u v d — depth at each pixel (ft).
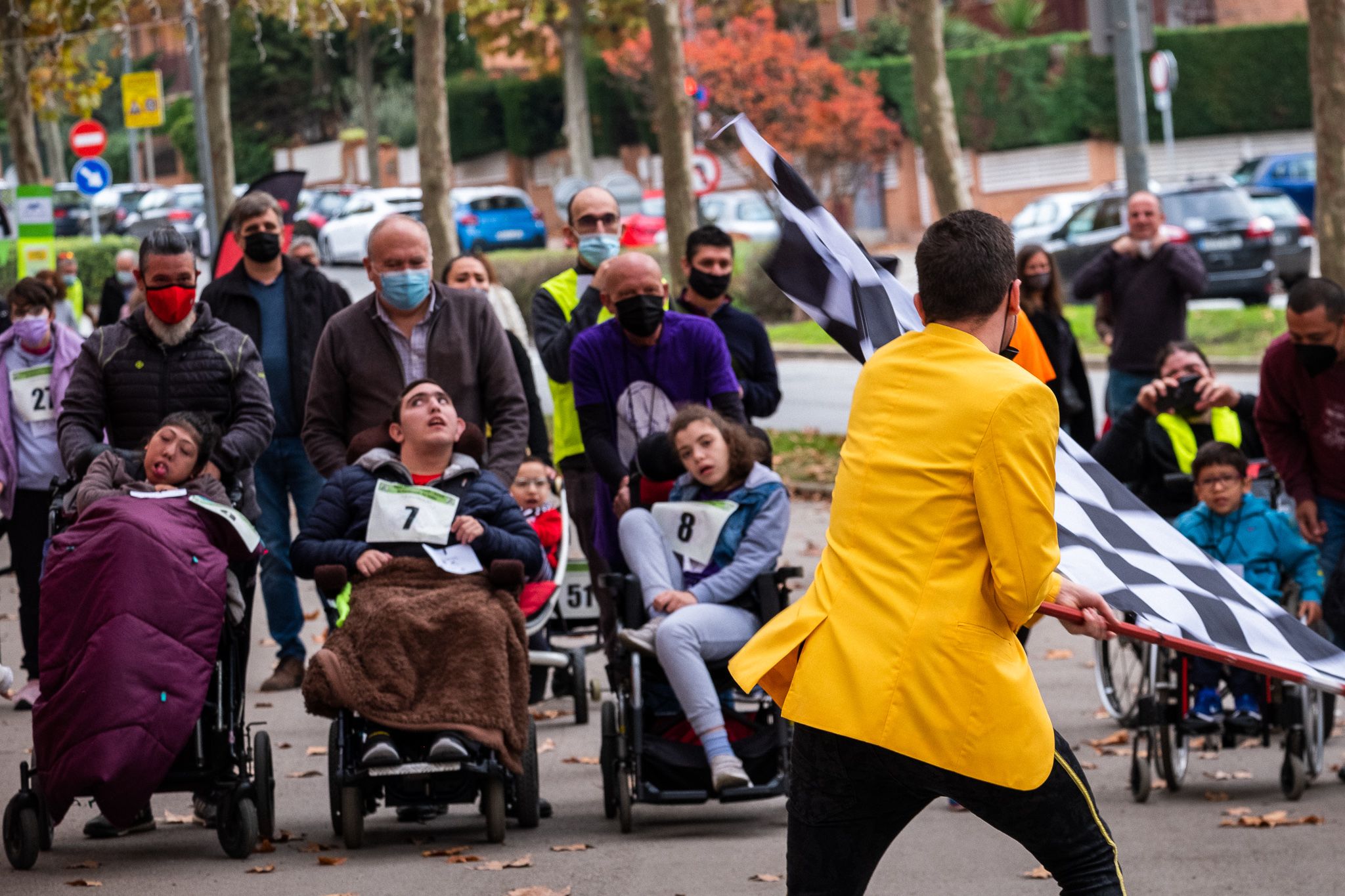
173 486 33.81
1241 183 176.24
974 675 18.37
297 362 47.06
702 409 35.73
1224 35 220.84
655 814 35.99
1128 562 20.90
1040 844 18.86
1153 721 35.53
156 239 36.17
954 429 18.65
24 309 46.16
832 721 18.69
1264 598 20.94
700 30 233.14
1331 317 37.63
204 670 31.14
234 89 309.63
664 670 34.32
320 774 39.37
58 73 129.18
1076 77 227.81
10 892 29.22
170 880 30.09
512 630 32.73
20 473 45.96
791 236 22.29
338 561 33.35
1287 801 35.63
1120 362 60.03
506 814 34.88
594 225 45.16
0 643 55.26
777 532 35.22
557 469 46.73
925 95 90.27
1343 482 38.70
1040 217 153.17
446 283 53.47
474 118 287.69
